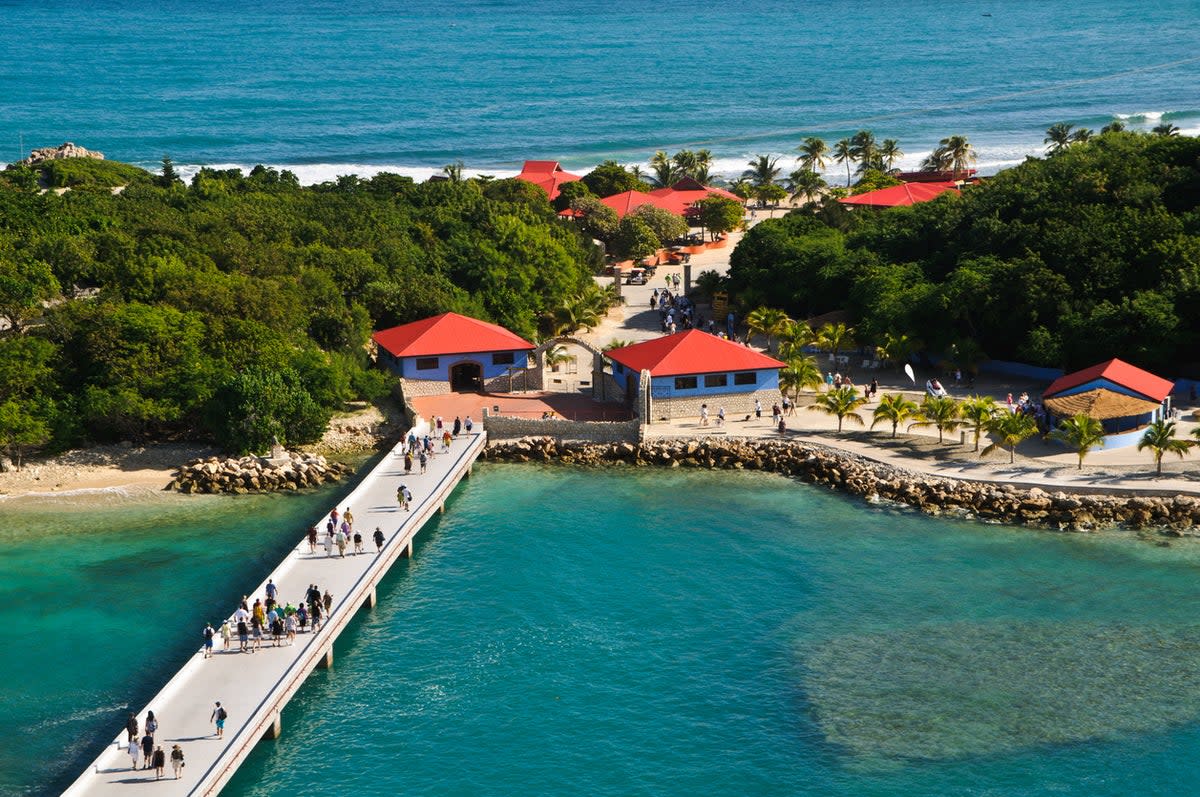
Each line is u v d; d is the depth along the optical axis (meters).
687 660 64.00
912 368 108.38
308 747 56.75
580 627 67.50
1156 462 84.44
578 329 122.56
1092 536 77.62
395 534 75.44
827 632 66.50
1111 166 121.69
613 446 92.31
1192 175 116.88
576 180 182.12
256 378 89.94
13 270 100.25
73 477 87.56
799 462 89.44
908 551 76.25
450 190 148.00
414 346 102.19
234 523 81.00
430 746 56.84
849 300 117.12
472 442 91.94
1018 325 105.56
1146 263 105.50
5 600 70.12
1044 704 59.22
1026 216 117.25
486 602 70.50
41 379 91.06
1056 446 88.44
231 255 111.12
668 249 162.62
